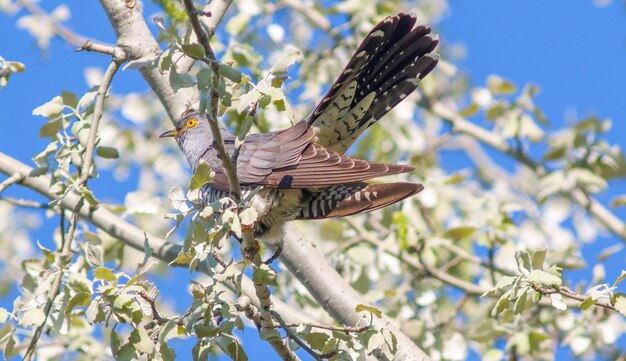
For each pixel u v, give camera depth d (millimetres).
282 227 9367
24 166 10523
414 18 8727
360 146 13633
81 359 10852
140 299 7246
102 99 8664
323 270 9797
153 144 13758
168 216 6891
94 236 9227
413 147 13664
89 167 8414
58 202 8320
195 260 6867
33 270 9789
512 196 13633
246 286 9203
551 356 11422
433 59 8852
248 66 11445
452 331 11789
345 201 9195
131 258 11789
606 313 11906
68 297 7520
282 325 7594
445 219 12953
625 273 7363
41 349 10656
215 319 7246
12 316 7887
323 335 7496
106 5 9711
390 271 12328
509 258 12242
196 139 10172
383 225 12750
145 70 10445
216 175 9078
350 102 8914
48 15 12383
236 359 7000
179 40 7020
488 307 12195
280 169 8867
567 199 13781
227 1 9727
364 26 13562
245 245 7508
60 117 8648
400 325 11719
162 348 6980
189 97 10508
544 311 12273
